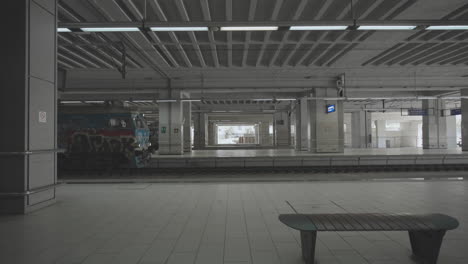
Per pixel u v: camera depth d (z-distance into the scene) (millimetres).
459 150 23500
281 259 3559
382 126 42031
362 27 6969
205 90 19625
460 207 6078
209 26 6898
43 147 6328
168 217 5465
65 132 14562
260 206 6312
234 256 3654
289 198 7109
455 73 18172
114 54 13008
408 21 6824
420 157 16031
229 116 44688
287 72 17469
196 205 6434
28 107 5883
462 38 11367
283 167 14922
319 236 4359
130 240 4234
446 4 8469
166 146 20328
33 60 6016
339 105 20328
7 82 5805
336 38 11242
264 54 14562
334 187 8586
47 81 6461
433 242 3285
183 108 24000
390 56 14539
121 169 14375
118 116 14461
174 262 3482
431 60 14859
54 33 6703
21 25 5805
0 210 5754
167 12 9609
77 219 5348
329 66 15680
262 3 9180
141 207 6277
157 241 4191
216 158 15867
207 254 3719
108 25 6840
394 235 4379
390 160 16062
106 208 6203
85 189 8570
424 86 20031
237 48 12922
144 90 19344
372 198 7027
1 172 5805
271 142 47188
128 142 14344
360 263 3438
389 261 3482
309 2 9102
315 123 20297
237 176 12914
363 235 4391
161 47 12211
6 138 5793
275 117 33844
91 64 15133
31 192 5816
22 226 4930
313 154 19141
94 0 8125
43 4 6305
